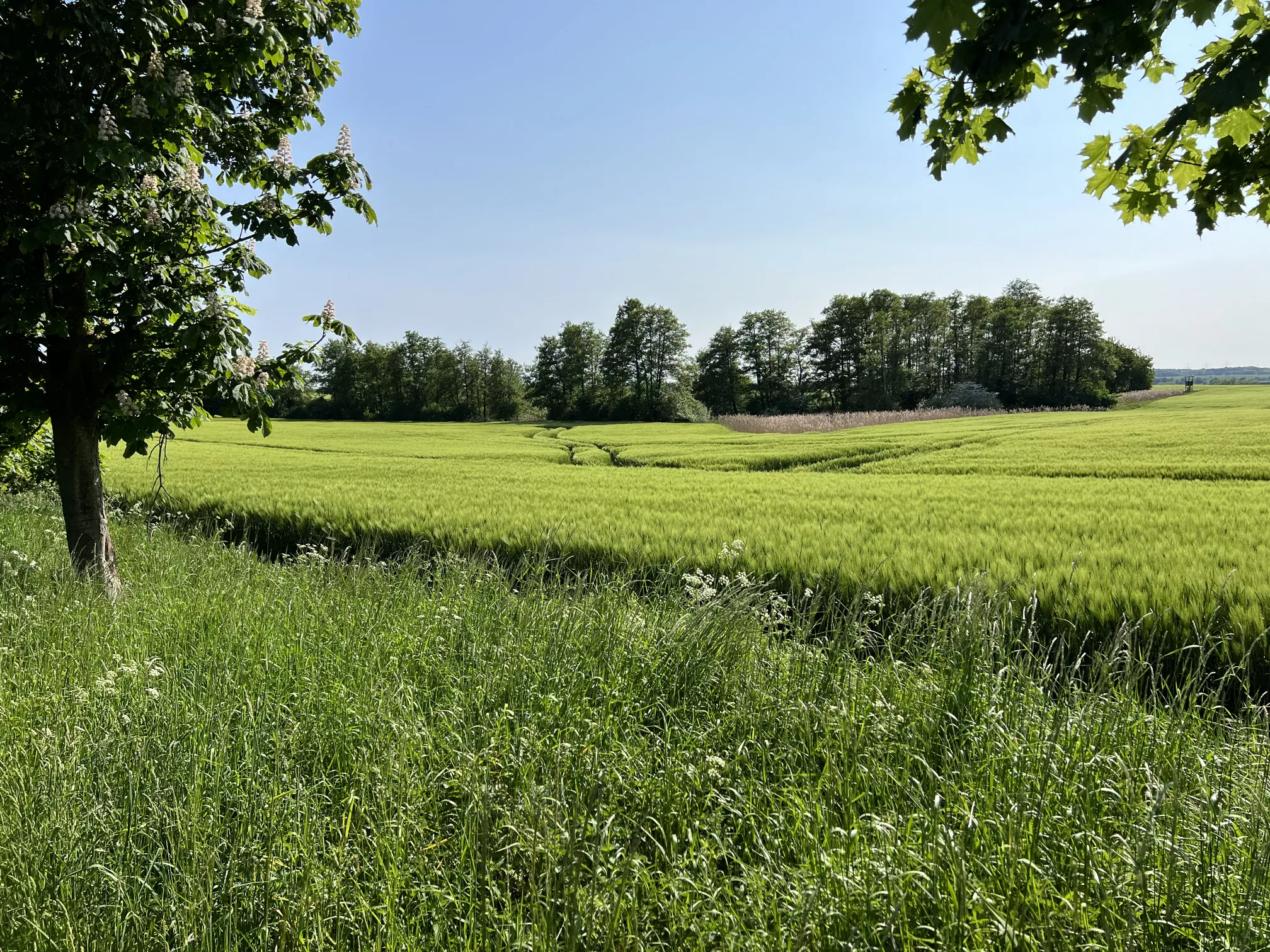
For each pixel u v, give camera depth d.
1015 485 16.19
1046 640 5.70
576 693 3.97
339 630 4.97
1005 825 2.65
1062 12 2.22
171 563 7.71
